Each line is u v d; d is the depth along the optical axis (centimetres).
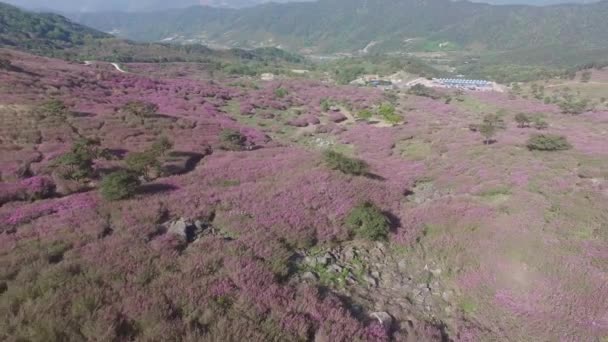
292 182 2080
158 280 959
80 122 3381
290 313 907
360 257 1407
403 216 1744
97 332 731
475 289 1205
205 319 832
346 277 1255
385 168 2886
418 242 1545
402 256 1440
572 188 2072
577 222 1587
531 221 1605
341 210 1698
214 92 7806
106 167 2253
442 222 1675
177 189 1919
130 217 1445
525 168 2512
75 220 1399
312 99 8425
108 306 812
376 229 1491
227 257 1145
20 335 712
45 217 1435
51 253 1103
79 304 803
